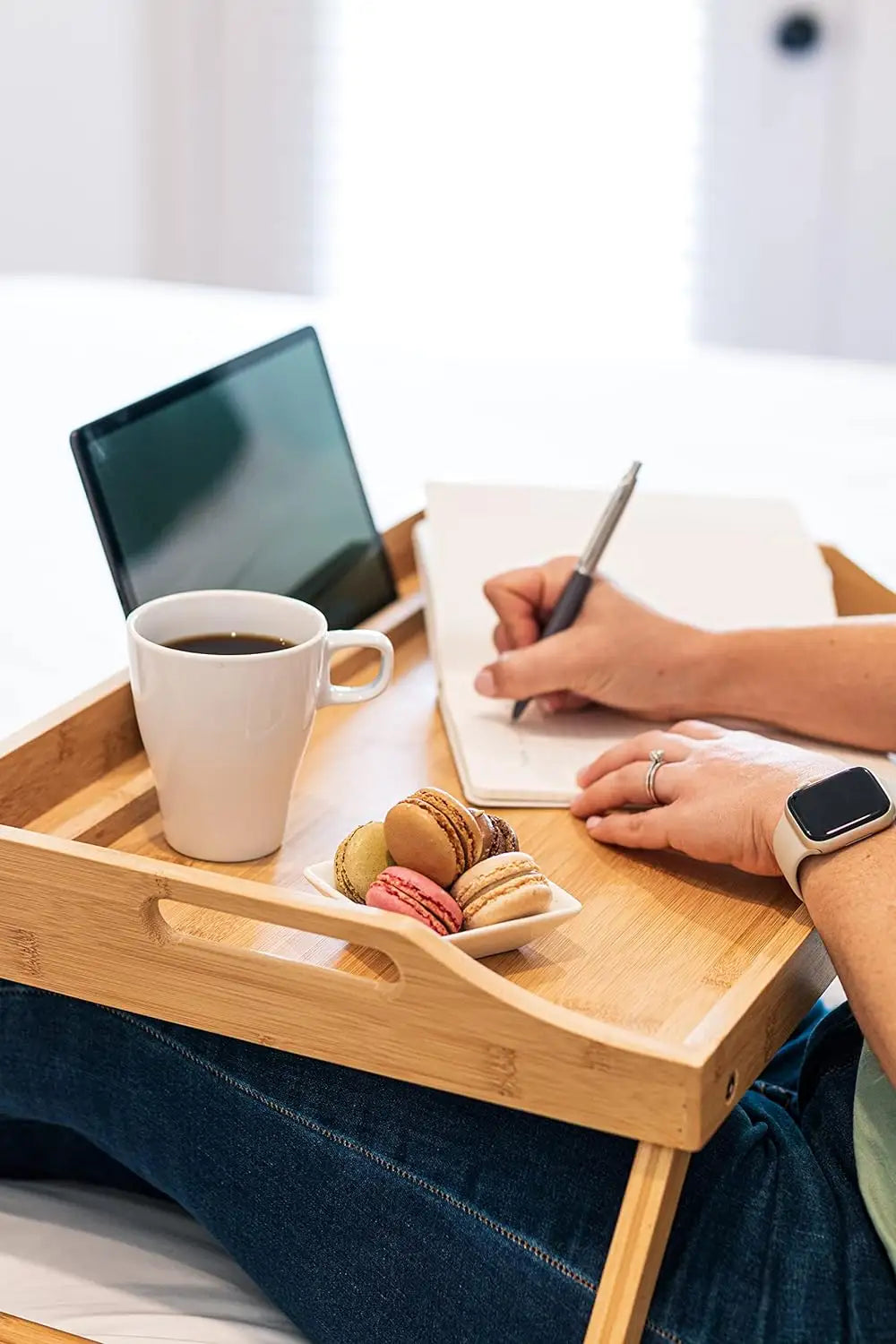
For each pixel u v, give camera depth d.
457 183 4.38
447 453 2.33
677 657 0.92
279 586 1.02
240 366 1.05
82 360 2.64
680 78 4.12
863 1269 0.68
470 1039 0.63
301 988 0.66
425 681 1.04
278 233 4.57
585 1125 0.62
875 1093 0.72
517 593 0.97
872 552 1.91
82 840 0.78
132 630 0.73
